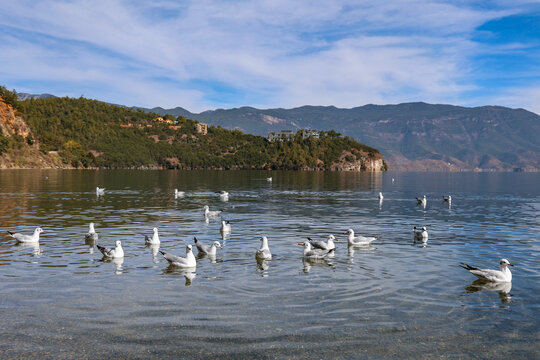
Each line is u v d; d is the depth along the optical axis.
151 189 80.44
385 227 35.22
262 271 20.23
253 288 17.42
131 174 172.88
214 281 18.41
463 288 17.72
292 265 21.53
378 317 14.38
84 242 26.92
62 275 19.03
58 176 132.25
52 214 40.66
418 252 24.95
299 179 152.75
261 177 167.00
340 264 21.80
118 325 13.44
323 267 21.11
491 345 12.44
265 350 11.91
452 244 27.59
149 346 12.06
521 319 14.35
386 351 11.97
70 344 12.13
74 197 59.53
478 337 12.95
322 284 18.11
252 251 24.94
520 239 29.52
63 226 33.44
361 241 27.02
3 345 12.01
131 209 46.16
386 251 25.27
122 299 15.84
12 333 12.79
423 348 12.20
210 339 12.53
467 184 138.88
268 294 16.64
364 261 22.53
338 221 38.59
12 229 31.70
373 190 89.88
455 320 14.20
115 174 169.12
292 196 69.12
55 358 11.32
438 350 12.09
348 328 13.45
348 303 15.70
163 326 13.41
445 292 17.16
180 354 11.62
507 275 18.56
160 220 37.81
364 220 39.50
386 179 173.62
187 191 77.94
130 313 14.45
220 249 25.48
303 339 12.62
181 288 17.30
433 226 36.00
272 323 13.73
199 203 54.62
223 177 161.12
